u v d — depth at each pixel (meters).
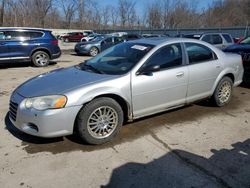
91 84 4.08
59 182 3.29
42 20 53.09
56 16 57.56
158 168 3.58
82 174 3.45
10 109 4.32
